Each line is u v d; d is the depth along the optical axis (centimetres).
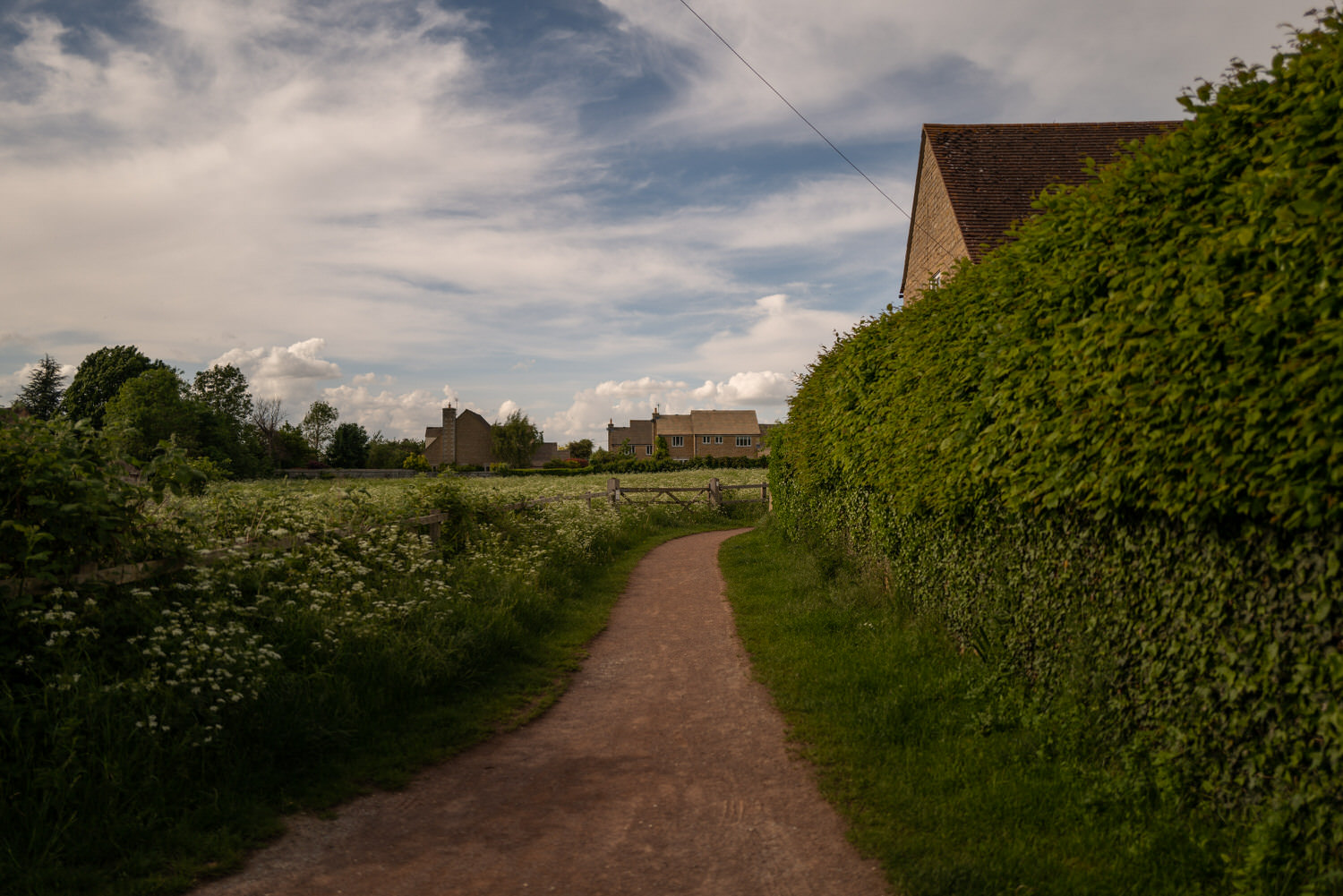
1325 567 297
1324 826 304
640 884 359
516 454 9388
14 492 468
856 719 562
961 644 679
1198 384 324
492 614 791
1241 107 315
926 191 1977
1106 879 339
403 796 464
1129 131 1894
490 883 360
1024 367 497
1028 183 1772
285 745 484
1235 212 316
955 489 629
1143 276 361
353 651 617
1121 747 433
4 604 438
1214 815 364
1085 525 468
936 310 684
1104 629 451
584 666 771
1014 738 494
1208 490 332
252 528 756
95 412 6269
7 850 348
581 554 1321
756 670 734
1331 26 292
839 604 912
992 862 356
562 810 445
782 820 425
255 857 381
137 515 544
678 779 489
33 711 401
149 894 340
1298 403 283
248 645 513
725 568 1377
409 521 945
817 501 1356
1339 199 266
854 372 940
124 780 401
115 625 486
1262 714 332
